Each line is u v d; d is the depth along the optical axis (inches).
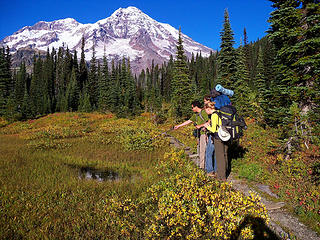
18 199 210.8
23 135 946.1
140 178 291.4
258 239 129.6
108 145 578.2
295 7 387.2
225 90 170.7
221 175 174.9
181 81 1284.4
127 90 2357.3
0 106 1921.8
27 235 149.6
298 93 353.7
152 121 1211.9
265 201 188.4
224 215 138.6
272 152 301.7
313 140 279.9
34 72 3444.9
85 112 2203.5
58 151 520.1
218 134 158.1
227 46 945.5
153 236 140.0
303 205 170.6
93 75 2908.5
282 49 388.5
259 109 522.9
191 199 154.9
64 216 176.1
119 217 166.2
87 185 253.9
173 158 329.1
